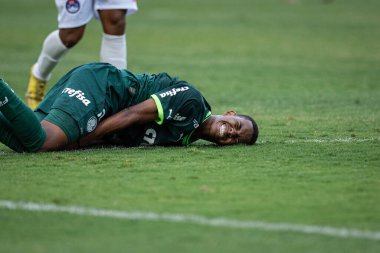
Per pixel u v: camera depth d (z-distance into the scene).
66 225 9.65
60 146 13.65
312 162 13.20
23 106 12.90
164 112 13.90
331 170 12.60
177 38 39.38
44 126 13.56
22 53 33.19
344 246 8.91
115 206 10.40
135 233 9.35
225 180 11.81
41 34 39.94
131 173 12.20
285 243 9.01
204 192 11.10
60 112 13.59
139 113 13.91
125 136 14.41
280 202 10.64
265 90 24.23
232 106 21.06
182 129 14.24
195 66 29.98
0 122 13.22
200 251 8.74
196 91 14.17
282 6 57.38
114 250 8.77
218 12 52.91
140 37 39.66
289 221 9.82
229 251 8.75
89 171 12.29
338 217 9.99
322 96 22.97
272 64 30.81
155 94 13.99
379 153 14.04
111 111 14.17
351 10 53.97
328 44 37.22
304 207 10.41
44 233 9.36
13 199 10.70
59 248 8.84
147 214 10.06
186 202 10.59
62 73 27.36
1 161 12.92
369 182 11.80
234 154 13.80
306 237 9.22
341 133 16.44
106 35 18.28
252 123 14.82
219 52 34.47
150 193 11.02
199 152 13.92
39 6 56.91
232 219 9.88
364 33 41.28
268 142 15.21
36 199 10.70
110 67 14.16
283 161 13.25
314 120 18.42
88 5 18.44
